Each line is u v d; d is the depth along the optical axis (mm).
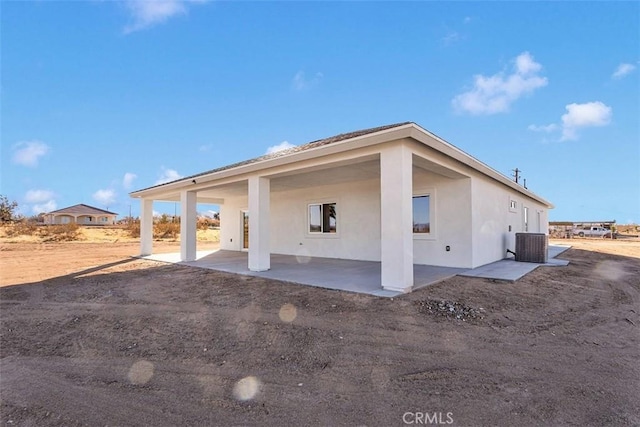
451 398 2787
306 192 13531
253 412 2619
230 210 18188
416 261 10164
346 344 4020
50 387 3115
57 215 47406
